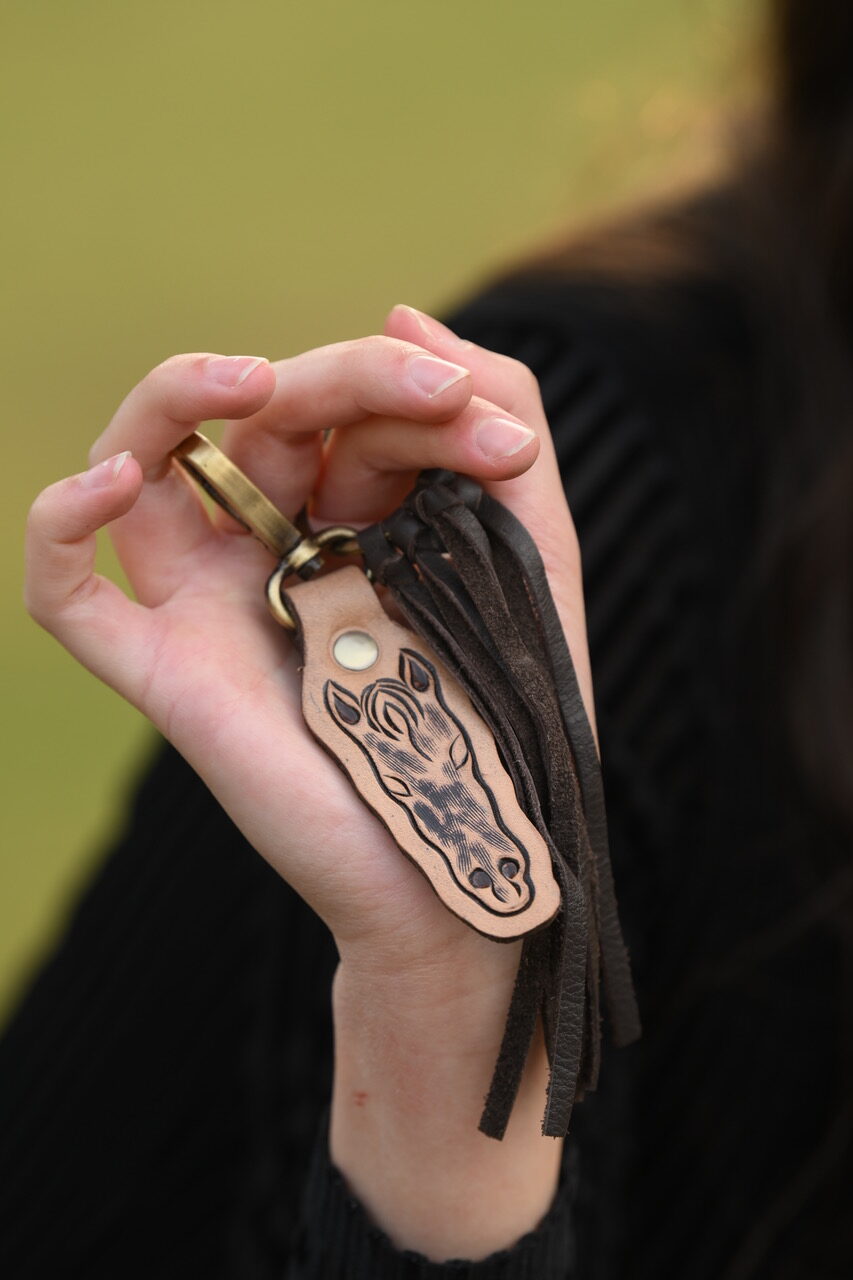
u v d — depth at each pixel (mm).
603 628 846
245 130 4105
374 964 755
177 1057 815
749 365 895
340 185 3826
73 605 760
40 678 2641
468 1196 767
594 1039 745
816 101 935
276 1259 804
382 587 787
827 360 888
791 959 865
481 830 740
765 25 945
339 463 781
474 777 746
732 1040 868
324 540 771
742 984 865
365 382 752
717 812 860
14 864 2264
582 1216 818
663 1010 863
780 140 932
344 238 3604
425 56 4480
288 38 4672
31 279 3465
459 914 731
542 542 772
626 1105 839
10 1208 817
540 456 776
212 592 777
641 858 843
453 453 753
